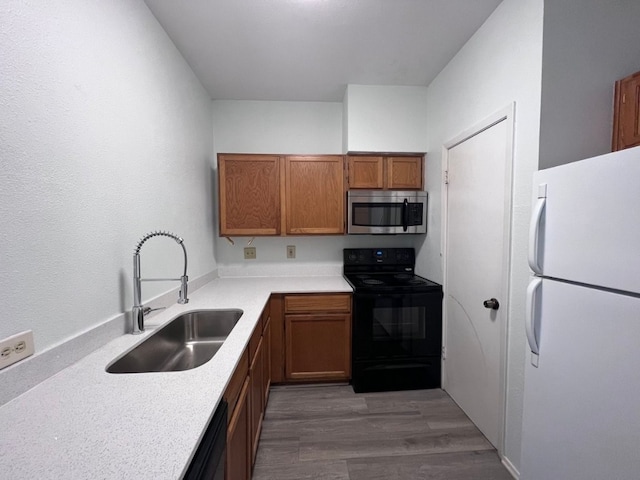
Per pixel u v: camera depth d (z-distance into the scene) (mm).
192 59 1954
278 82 2311
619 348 792
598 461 850
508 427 1478
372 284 2279
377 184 2453
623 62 1250
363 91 2373
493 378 1608
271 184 2377
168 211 1679
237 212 2365
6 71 739
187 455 577
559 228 979
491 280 1605
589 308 873
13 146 760
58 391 799
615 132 1233
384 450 1612
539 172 1072
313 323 2217
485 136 1631
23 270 791
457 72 1924
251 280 2557
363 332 2178
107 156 1137
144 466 549
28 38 797
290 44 1814
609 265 812
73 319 967
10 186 754
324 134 2705
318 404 2035
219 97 2561
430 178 2365
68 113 941
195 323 1629
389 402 2057
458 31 1700
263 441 1676
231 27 1641
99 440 616
